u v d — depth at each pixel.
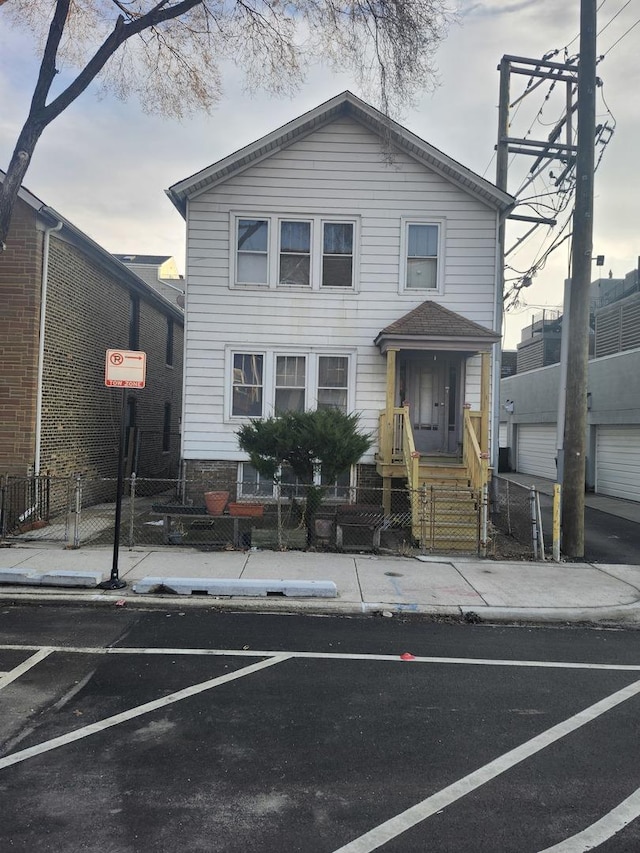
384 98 9.02
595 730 4.07
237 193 12.44
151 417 18.64
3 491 9.66
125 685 4.66
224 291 12.45
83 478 13.29
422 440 12.91
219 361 12.45
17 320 10.82
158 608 6.69
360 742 3.86
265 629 6.06
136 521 11.41
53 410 11.71
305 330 12.54
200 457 12.46
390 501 11.63
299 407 12.59
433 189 12.56
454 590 7.28
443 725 4.11
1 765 3.51
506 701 4.52
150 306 18.34
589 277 9.28
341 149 12.50
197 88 9.59
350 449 9.37
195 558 8.48
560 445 9.85
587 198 9.20
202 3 8.45
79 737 3.86
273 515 11.83
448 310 12.34
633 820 3.10
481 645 5.75
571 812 3.16
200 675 4.88
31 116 7.45
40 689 4.57
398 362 12.84
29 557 8.32
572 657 5.48
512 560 9.00
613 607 6.77
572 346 9.36
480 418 11.79
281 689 4.65
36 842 2.84
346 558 8.75
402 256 12.54
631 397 15.61
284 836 2.93
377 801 3.23
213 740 3.85
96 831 2.93
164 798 3.22
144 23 7.73
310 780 3.42
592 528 12.25
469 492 10.03
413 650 5.57
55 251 11.73
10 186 7.41
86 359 13.41
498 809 3.18
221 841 2.88
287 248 12.58
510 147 16.03
